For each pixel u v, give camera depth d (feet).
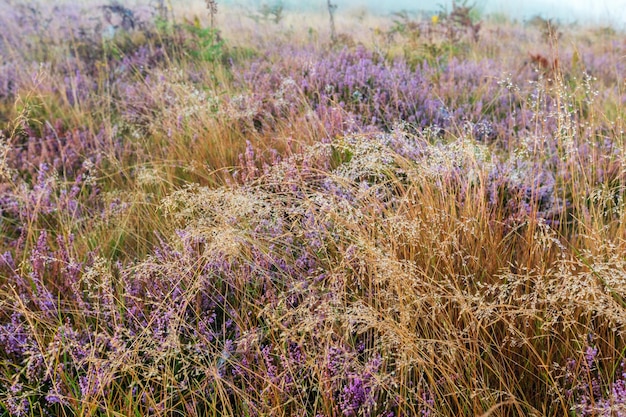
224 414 6.31
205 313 8.08
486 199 9.85
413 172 9.35
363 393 6.45
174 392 6.88
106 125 14.76
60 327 7.13
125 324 7.79
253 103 14.85
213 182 11.10
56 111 16.26
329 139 11.96
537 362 6.81
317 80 16.21
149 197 11.64
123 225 10.26
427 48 21.39
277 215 8.74
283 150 12.35
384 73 16.72
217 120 14.07
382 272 7.17
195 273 7.93
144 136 15.10
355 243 7.88
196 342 7.22
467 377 6.72
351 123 12.09
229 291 8.48
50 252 9.45
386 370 6.70
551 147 12.51
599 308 6.26
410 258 7.80
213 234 8.03
